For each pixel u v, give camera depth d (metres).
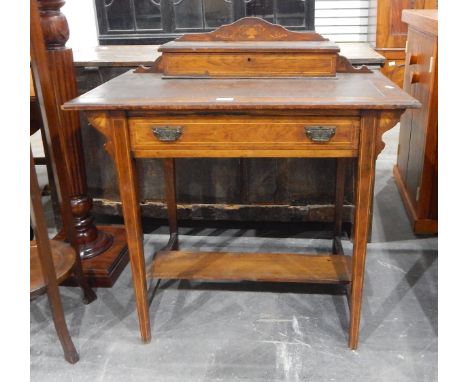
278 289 2.01
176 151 1.43
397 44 4.00
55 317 1.55
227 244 2.40
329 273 1.83
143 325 1.67
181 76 1.78
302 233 2.50
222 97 1.41
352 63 2.06
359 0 4.57
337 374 1.53
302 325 1.77
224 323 1.79
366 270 2.12
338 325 1.77
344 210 2.38
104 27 3.87
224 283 2.05
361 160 1.39
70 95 1.93
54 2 1.82
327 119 1.36
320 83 1.64
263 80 1.71
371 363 1.58
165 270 1.88
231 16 3.80
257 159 2.35
